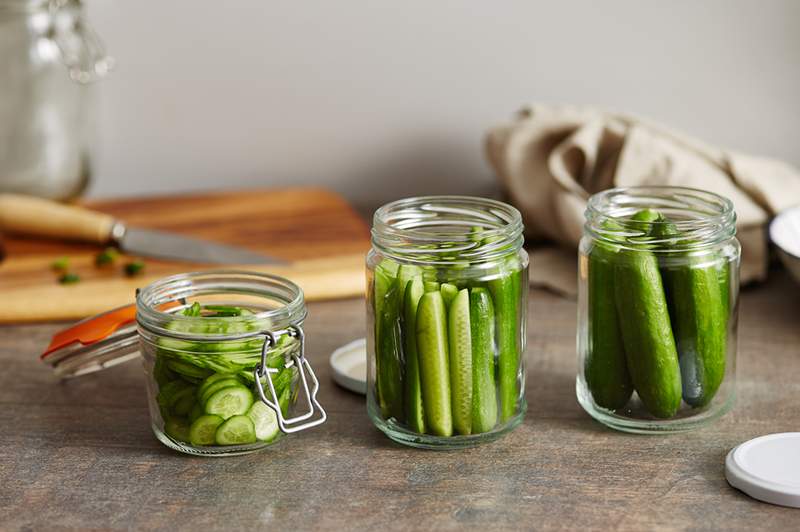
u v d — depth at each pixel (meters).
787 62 1.44
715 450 1.03
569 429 1.05
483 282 1.00
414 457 1.02
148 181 1.51
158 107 1.48
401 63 1.47
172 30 1.46
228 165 1.50
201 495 0.99
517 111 1.48
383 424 1.04
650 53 1.45
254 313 1.05
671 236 1.01
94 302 1.22
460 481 1.00
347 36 1.46
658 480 1.00
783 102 1.45
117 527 0.96
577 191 1.30
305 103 1.48
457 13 1.45
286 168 1.50
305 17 1.45
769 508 0.97
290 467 1.02
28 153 1.38
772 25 1.43
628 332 1.02
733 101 1.46
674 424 1.04
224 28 1.46
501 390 1.03
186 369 1.00
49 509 0.98
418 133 1.49
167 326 0.99
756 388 1.10
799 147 1.47
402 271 1.00
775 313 1.22
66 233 1.33
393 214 1.04
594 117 1.37
